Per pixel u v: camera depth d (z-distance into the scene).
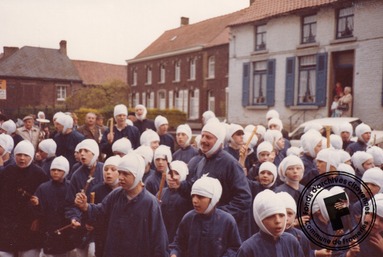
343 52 19.73
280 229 3.34
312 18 20.91
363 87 18.56
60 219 5.36
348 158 6.01
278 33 22.41
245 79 24.38
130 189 3.94
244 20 24.06
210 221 3.88
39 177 5.59
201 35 36.06
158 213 3.96
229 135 6.12
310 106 20.64
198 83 33.84
